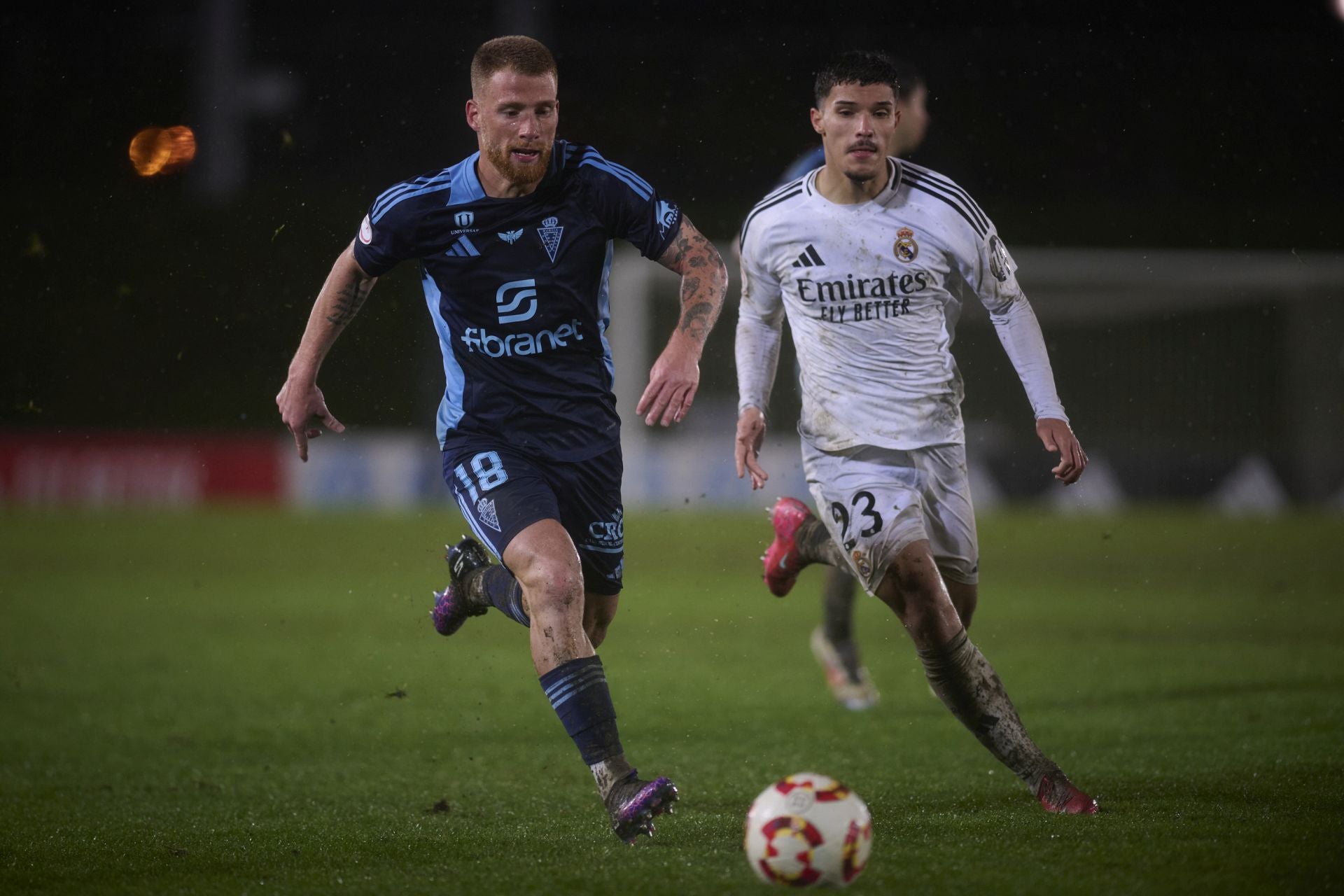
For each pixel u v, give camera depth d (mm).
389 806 15734
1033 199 89625
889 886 10969
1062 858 11773
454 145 86188
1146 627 33031
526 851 12844
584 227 14070
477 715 22594
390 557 51781
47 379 86625
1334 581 43812
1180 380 88688
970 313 82625
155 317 86000
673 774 17391
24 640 32344
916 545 14680
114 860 12992
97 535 60812
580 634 13031
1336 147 81500
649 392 13625
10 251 86875
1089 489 81375
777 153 84938
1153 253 89000
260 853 13156
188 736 20969
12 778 17812
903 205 15000
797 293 15375
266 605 39125
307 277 29234
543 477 14328
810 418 15578
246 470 79688
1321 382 83125
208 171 84188
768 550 17734
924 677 26266
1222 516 74375
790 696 24188
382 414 81938
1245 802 14180
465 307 14266
